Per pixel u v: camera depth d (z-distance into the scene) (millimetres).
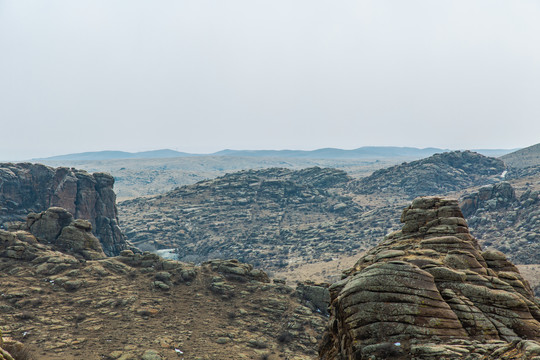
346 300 23141
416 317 21281
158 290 72438
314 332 64438
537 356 16391
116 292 69000
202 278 78312
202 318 64938
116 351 50125
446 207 31219
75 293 67188
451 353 18922
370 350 20281
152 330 58375
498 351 18281
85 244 83188
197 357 51094
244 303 72000
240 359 52469
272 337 62531
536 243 137250
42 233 82688
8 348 29875
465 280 24266
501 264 27188
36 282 67625
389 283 22594
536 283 104875
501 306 22594
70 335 53688
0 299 60688
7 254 72500
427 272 23547
